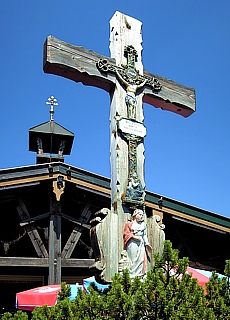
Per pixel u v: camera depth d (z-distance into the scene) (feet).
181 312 12.98
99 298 13.43
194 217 41.88
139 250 15.78
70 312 13.53
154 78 19.49
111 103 18.29
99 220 15.57
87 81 17.99
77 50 17.51
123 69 18.38
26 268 40.19
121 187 16.60
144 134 17.93
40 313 14.25
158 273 13.51
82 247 50.01
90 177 38.42
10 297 45.44
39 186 38.78
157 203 40.29
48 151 57.62
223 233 43.27
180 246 44.80
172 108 20.39
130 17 19.40
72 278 44.47
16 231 48.93
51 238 37.99
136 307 12.94
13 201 40.34
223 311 14.43
